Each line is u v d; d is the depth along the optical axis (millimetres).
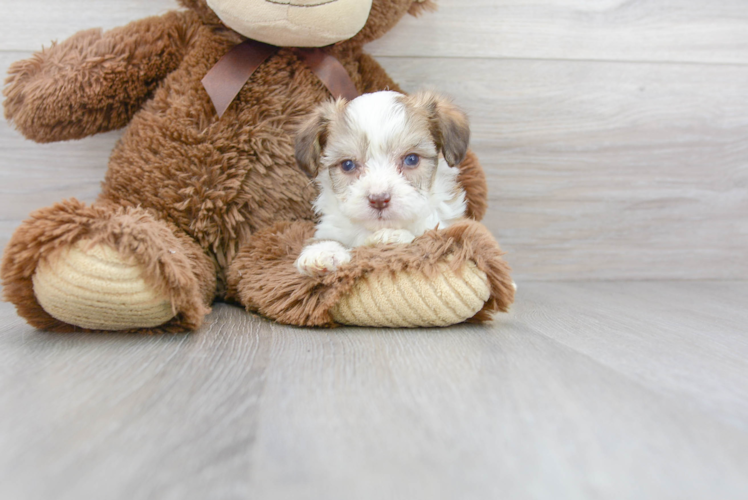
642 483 278
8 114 521
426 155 489
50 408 336
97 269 407
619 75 627
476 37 614
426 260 441
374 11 534
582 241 648
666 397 352
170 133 511
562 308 525
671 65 629
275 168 523
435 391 354
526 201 638
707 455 310
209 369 377
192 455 301
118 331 440
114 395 348
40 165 598
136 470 284
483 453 306
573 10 616
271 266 489
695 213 652
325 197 511
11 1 574
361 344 418
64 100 512
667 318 496
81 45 521
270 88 522
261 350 406
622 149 638
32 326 444
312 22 490
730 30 628
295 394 350
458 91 620
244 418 330
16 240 413
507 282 450
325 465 291
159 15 567
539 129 629
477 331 449
